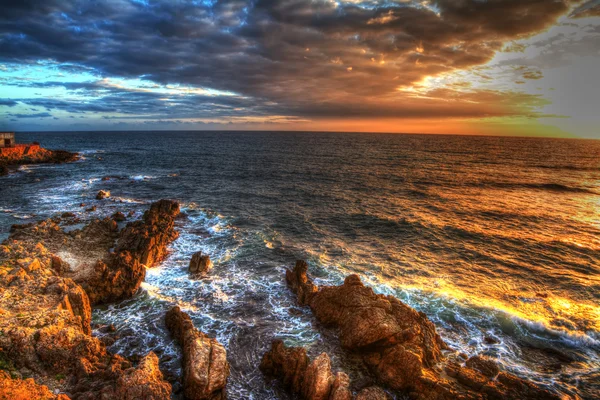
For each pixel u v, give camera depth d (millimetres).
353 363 16672
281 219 40188
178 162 94312
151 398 12578
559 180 71125
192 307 21344
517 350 17844
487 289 24234
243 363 16688
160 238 30078
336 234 35375
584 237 35094
